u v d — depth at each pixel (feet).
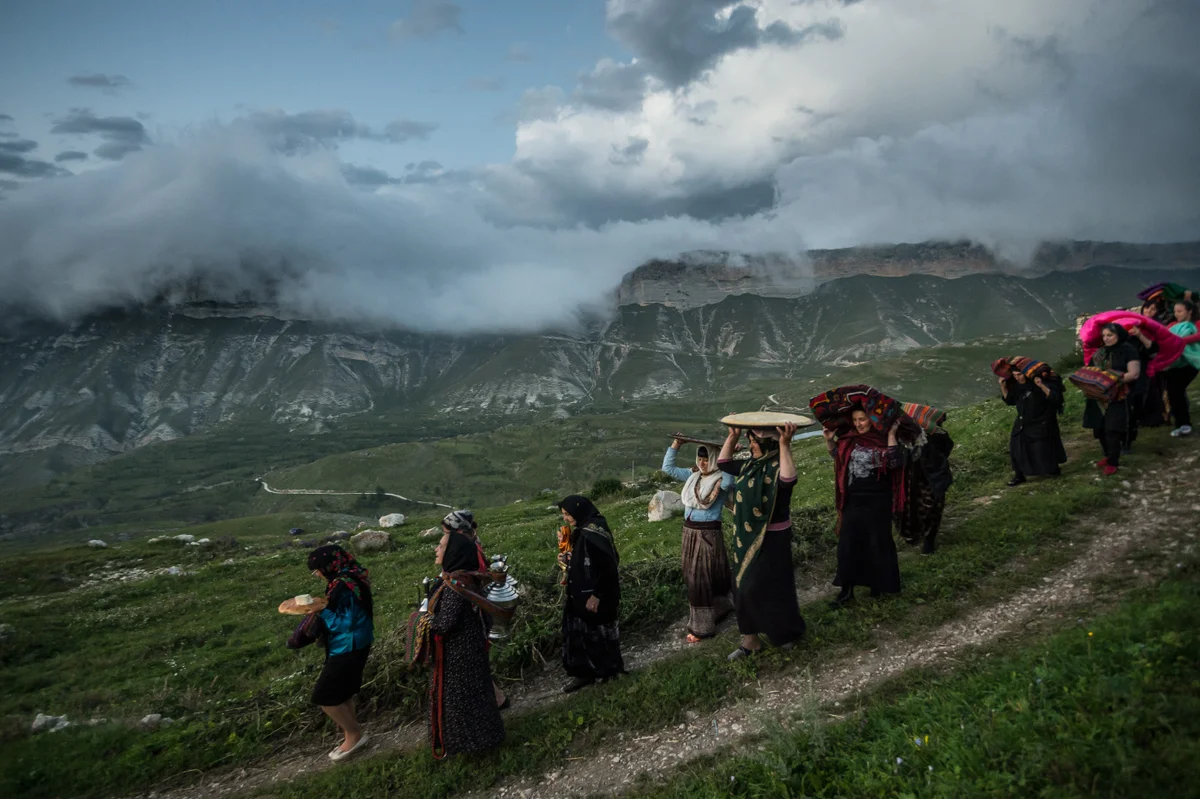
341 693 28.02
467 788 24.76
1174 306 45.80
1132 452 42.80
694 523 32.01
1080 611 25.68
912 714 20.70
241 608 71.46
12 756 33.78
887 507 30.78
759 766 20.43
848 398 30.78
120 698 45.19
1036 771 15.46
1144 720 15.81
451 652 26.20
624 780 22.99
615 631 30.25
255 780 29.07
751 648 28.63
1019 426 43.98
